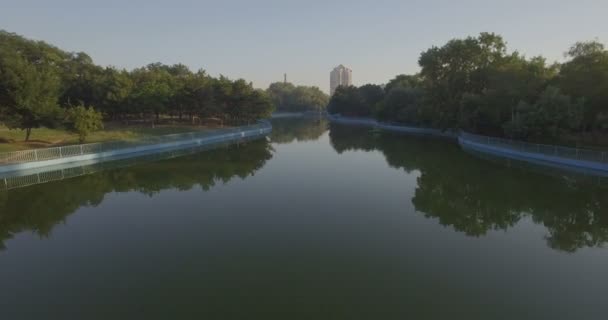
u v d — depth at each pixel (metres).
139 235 14.21
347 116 123.00
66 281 10.36
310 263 11.59
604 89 31.19
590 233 14.72
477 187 22.97
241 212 17.38
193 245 13.12
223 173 27.67
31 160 25.72
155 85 55.38
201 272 10.91
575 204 18.81
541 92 35.97
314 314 8.62
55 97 33.28
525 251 12.80
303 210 17.77
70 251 12.60
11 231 14.79
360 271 11.02
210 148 44.53
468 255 12.38
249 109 67.69
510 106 38.59
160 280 10.40
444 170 28.91
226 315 8.55
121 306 8.98
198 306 8.96
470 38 53.78
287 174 27.44
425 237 14.15
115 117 60.41
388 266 11.41
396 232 14.73
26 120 31.22
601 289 9.97
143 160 33.56
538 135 32.72
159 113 62.16
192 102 58.88
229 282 10.27
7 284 10.20
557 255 12.44
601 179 23.95
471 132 46.62
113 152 32.66
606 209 17.89
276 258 11.97
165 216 16.72
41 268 11.25
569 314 8.73
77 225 15.48
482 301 9.31
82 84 52.16
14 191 21.41
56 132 40.75
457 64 54.78
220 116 70.81
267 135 65.38
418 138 58.50
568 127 31.20
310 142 52.72
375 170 29.22
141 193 21.22
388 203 19.25
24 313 8.68
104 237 14.02
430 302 9.23
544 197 20.25
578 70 33.53
